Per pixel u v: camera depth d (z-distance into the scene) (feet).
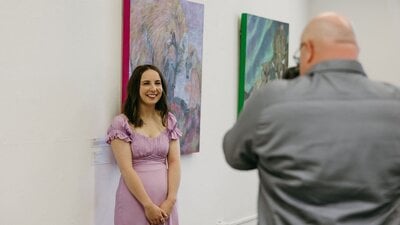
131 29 9.15
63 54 8.02
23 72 7.41
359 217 4.07
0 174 7.18
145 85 8.52
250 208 13.39
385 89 4.24
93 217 8.69
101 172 8.81
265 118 4.19
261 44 13.14
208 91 11.55
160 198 8.37
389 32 14.90
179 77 10.45
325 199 4.08
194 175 11.22
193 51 10.85
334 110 4.09
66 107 8.11
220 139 12.05
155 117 8.77
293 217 4.14
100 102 8.74
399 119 4.12
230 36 12.23
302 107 4.11
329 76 4.22
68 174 8.20
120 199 8.27
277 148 4.16
